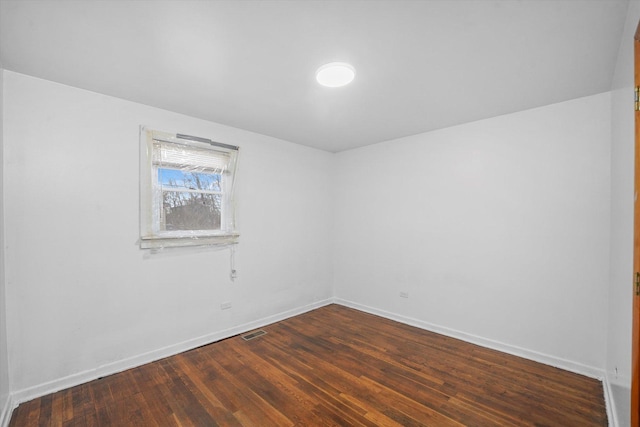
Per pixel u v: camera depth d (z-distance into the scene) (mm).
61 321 2223
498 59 1897
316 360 2676
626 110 1557
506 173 2891
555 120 2617
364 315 3959
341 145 4137
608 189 2355
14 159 2051
